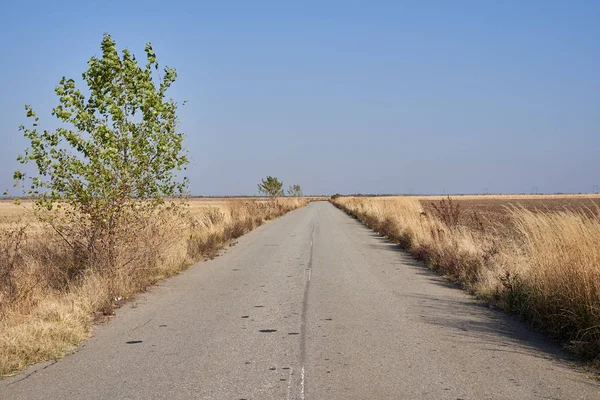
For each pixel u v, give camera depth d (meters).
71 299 8.22
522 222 10.69
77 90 10.37
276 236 23.66
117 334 7.03
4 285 7.92
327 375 5.32
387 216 26.72
